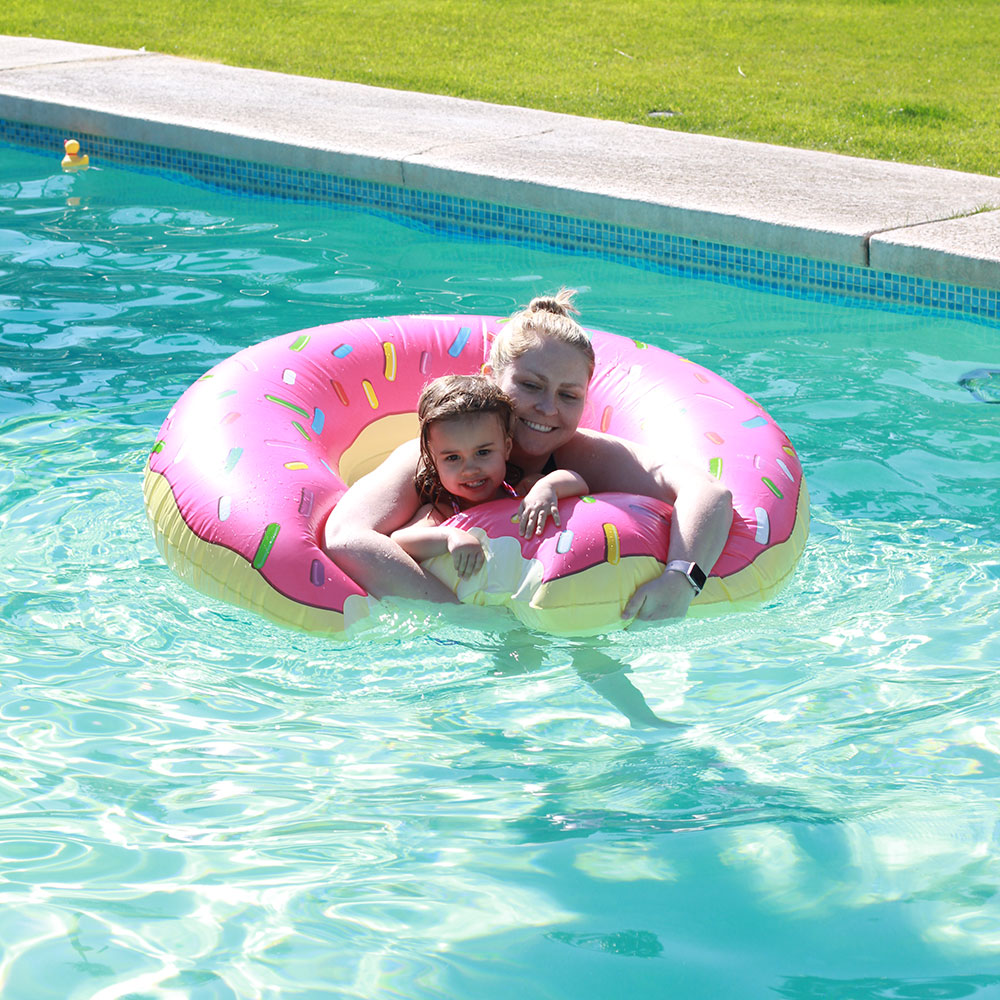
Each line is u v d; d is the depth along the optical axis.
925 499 3.41
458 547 2.60
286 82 8.16
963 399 4.11
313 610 2.62
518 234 5.97
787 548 2.83
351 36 9.96
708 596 2.68
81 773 2.21
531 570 2.57
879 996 1.67
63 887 1.88
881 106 7.57
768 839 2.01
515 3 11.76
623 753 2.30
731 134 6.95
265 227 6.07
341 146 6.45
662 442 3.05
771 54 9.48
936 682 2.53
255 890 1.89
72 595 2.85
